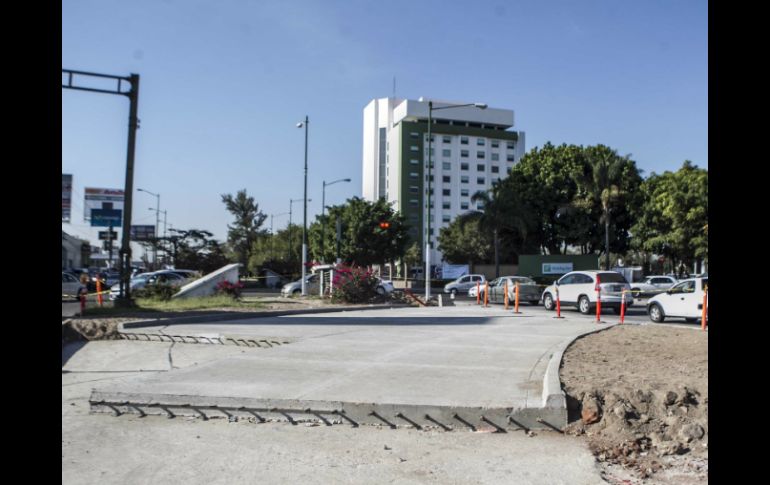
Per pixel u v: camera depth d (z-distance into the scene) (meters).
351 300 25.19
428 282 27.92
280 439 5.94
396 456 5.44
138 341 13.20
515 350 10.62
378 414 6.44
